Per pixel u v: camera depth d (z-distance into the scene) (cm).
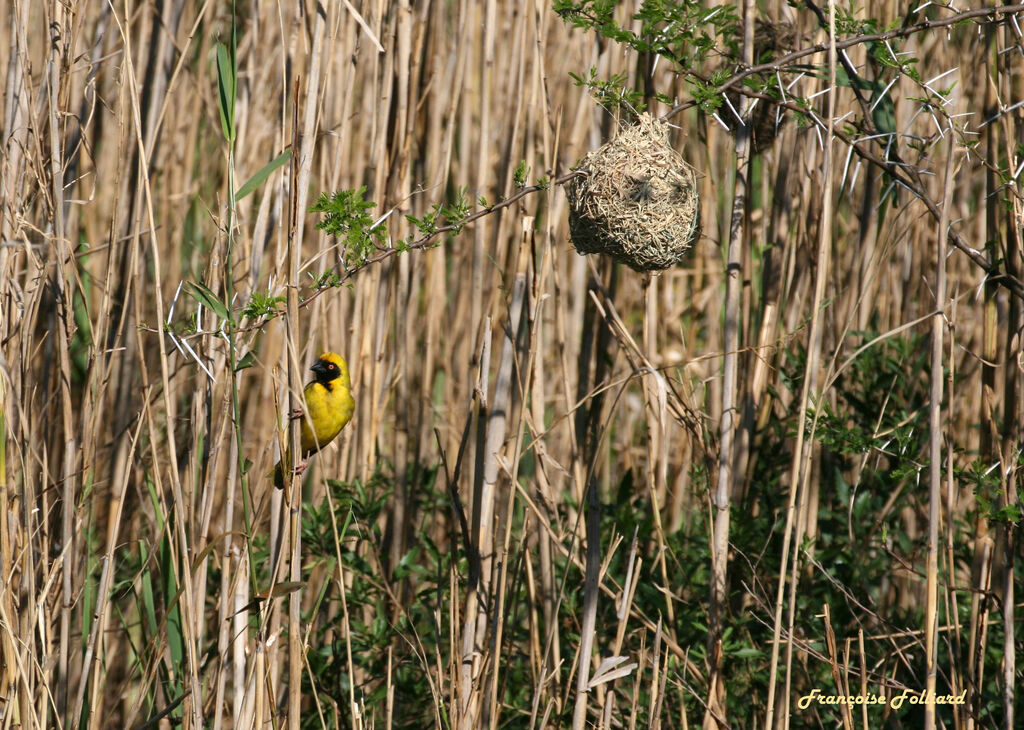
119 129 808
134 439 784
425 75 1162
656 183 798
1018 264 785
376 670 1034
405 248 726
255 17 977
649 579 1014
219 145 1289
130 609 1069
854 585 986
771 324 1016
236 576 768
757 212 1153
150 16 1004
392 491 1122
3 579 750
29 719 715
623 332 885
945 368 1013
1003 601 780
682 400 966
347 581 1040
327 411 997
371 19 1045
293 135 667
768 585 992
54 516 900
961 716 809
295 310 675
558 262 1229
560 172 1061
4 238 766
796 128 1001
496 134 1255
